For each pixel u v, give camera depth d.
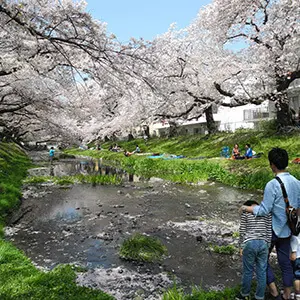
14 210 9.87
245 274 3.79
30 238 7.10
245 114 35.62
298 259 3.53
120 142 52.47
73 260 5.71
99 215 9.23
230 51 24.83
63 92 15.22
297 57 17.28
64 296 3.98
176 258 5.73
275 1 18.31
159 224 8.08
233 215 8.88
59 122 19.28
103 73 7.55
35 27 6.14
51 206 10.59
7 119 19.89
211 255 5.85
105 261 5.65
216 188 13.50
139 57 7.03
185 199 11.34
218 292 4.14
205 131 41.75
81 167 26.45
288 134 21.20
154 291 4.46
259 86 22.48
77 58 7.45
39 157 40.50
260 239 3.57
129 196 12.27
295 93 26.62
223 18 19.31
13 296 3.89
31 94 14.47
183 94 23.92
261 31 17.89
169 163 20.64
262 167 14.47
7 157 23.25
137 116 28.20
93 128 39.75
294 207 3.43
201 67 24.00
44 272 4.89
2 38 7.57
